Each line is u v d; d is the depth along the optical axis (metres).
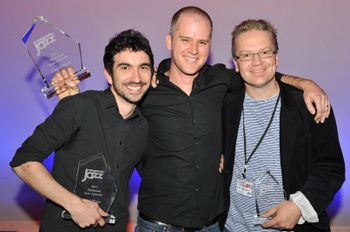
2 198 3.68
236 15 3.35
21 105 3.55
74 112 1.65
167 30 3.37
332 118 1.81
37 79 3.53
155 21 3.37
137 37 1.71
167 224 2.01
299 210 1.75
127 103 1.76
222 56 3.39
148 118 2.01
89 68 3.43
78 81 2.03
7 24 3.44
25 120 3.56
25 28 3.44
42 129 1.61
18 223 3.69
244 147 1.92
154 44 3.39
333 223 3.63
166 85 1.99
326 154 1.79
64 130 1.63
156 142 2.01
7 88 3.53
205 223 2.02
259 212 1.88
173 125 1.98
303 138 1.84
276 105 1.88
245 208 1.92
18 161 1.55
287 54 3.40
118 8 3.38
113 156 1.72
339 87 3.41
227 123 1.99
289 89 1.89
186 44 1.94
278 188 1.86
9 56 3.49
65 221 1.67
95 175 1.67
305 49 3.39
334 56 3.38
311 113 1.79
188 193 1.98
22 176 1.56
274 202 1.87
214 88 2.05
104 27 3.39
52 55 2.06
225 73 2.12
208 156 2.00
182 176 1.97
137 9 3.37
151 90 2.01
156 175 2.02
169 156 1.98
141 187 2.12
